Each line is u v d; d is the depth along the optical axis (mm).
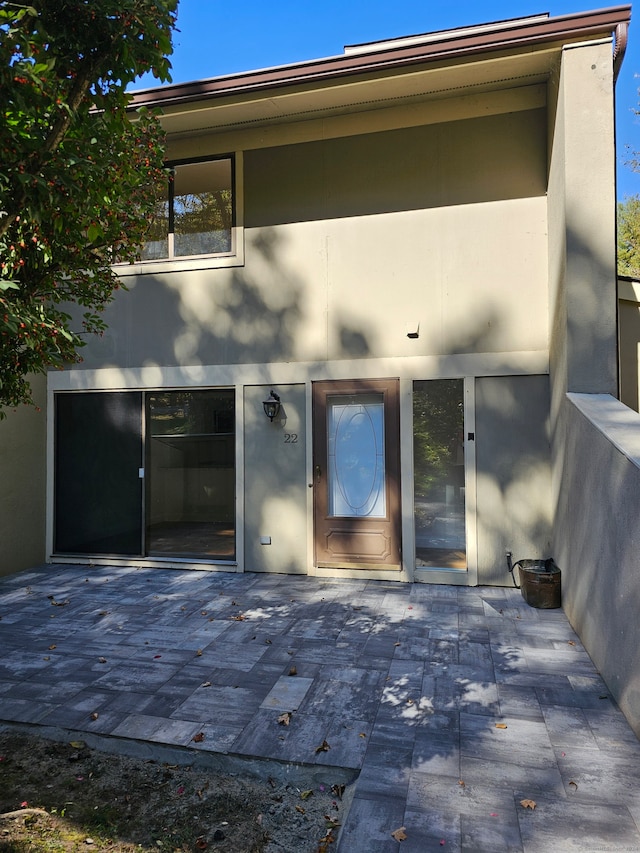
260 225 6801
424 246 6328
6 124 2260
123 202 3381
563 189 5125
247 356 6848
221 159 6926
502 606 5406
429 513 6320
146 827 2469
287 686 3756
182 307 7055
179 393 7145
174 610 5391
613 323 4980
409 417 6316
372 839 2320
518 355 6043
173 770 2908
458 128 6234
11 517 6891
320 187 6617
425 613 5207
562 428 5273
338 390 6539
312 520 6594
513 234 6105
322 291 6613
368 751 2979
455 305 6234
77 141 2572
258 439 6805
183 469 7113
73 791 2732
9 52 2082
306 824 2488
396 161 6406
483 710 3404
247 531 6828
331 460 6602
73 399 7461
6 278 2840
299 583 6289
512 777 2734
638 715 3066
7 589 6164
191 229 7047
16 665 4148
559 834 2332
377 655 4254
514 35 5121
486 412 6141
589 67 5055
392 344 6395
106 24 2322
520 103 6066
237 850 2314
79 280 3643
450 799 2570
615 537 3547
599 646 3902
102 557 7266
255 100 6078
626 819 2420
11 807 2605
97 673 3998
